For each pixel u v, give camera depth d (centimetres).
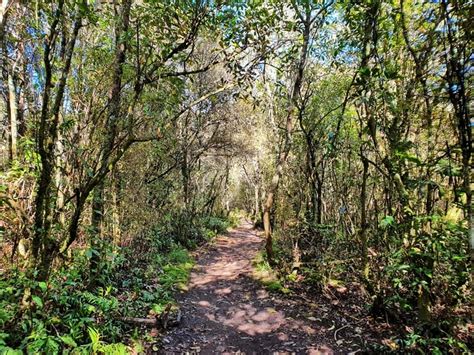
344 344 398
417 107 382
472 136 304
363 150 495
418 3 368
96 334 278
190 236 1174
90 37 469
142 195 747
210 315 515
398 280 362
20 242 354
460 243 323
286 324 469
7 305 295
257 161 1623
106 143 364
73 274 365
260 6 549
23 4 303
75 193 335
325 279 580
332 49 612
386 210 464
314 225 625
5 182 354
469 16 287
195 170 1352
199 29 467
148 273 639
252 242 1326
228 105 1276
